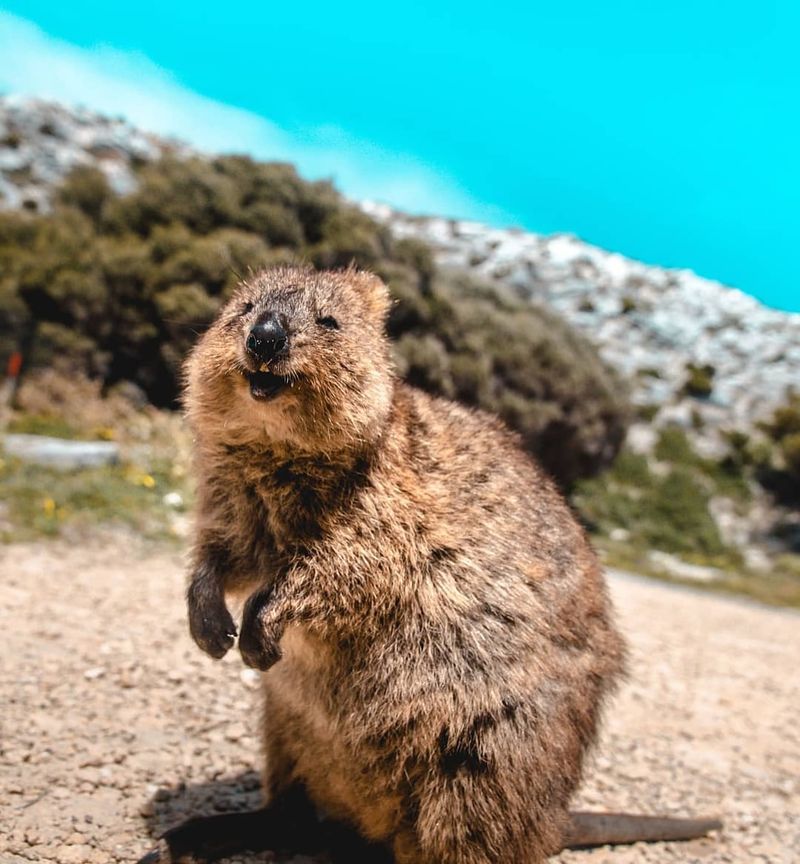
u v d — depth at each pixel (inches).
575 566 18.1
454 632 16.4
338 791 17.6
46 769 19.7
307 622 16.3
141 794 19.4
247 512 17.3
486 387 94.3
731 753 28.1
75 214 87.0
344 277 20.1
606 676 18.5
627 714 30.7
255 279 19.4
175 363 73.4
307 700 17.3
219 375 16.8
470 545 16.8
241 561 17.7
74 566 40.6
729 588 91.1
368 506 16.3
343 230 86.7
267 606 16.1
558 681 16.8
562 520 18.7
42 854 16.4
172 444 64.9
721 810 23.3
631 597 64.1
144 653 28.6
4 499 47.2
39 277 77.1
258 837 17.8
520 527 17.4
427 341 88.0
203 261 76.7
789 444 135.9
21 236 87.1
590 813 20.1
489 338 102.5
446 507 16.9
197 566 17.6
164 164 89.7
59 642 28.8
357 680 16.6
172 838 16.7
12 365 71.3
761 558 121.5
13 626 29.9
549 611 17.0
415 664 16.4
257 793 20.2
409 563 16.4
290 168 89.0
